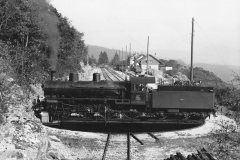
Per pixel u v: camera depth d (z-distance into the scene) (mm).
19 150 10000
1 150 9477
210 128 20656
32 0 27891
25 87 22938
